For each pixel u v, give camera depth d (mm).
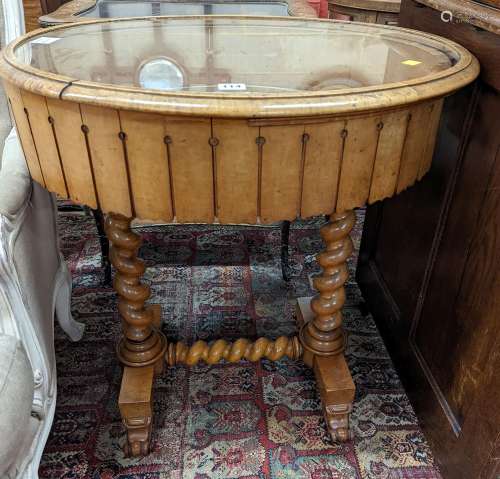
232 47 1003
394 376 1240
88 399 1169
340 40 1044
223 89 713
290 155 667
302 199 710
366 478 1006
